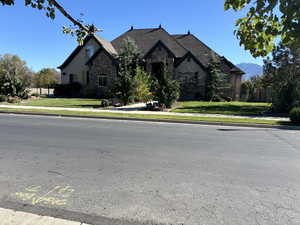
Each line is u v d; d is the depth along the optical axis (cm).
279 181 419
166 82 1695
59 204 324
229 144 711
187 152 608
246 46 227
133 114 1359
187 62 2602
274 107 1564
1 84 2161
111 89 2045
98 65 2711
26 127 949
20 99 2162
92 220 287
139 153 588
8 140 711
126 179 416
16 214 288
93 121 1169
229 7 222
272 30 192
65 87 2827
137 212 306
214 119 1202
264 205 329
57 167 473
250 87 2777
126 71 1981
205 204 330
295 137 842
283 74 1766
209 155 583
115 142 705
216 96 2378
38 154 564
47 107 1702
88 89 2730
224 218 295
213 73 2400
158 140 746
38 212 303
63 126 990
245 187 391
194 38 3014
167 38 2995
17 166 477
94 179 414
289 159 559
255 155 591
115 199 341
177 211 310
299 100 1514
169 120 1198
